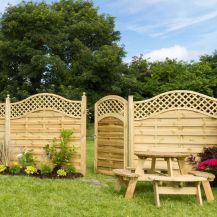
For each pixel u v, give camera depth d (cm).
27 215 565
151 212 608
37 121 1059
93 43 2873
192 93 924
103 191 768
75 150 1010
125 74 2761
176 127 935
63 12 2880
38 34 2542
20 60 2662
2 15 2623
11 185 795
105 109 1055
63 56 2781
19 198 671
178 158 764
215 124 903
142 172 762
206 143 908
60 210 601
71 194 725
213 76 2550
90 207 623
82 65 2648
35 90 2642
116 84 2603
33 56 2462
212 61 3062
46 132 1045
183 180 657
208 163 804
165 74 2586
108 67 2531
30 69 2525
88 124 2397
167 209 630
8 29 2550
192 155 904
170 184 743
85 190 770
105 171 1036
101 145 1056
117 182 765
